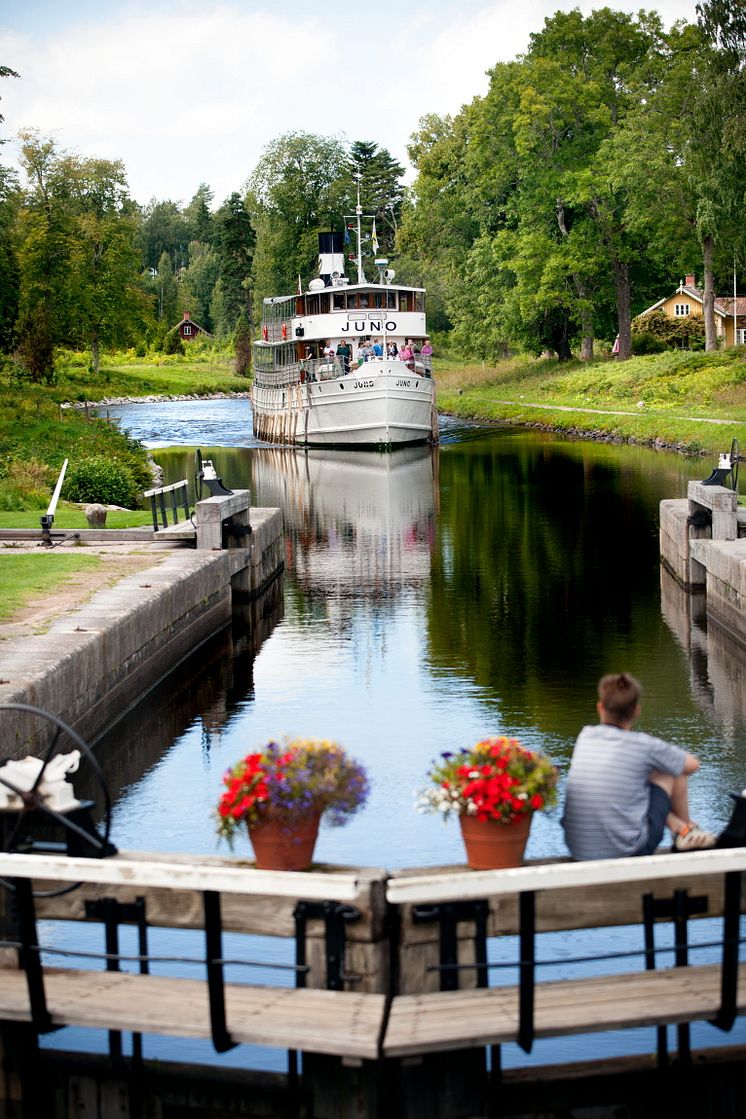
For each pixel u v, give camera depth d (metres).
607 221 71.69
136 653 14.98
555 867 5.55
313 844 6.20
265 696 15.10
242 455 52.16
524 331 78.88
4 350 79.31
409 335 55.53
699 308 87.62
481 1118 6.06
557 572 23.19
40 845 6.75
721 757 12.32
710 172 57.59
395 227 129.50
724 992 5.92
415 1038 5.59
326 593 21.98
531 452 49.03
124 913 6.31
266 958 8.21
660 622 18.77
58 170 101.44
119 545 21.28
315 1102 6.04
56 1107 6.41
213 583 19.14
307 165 105.50
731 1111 6.37
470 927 6.02
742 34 56.16
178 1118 6.31
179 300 168.50
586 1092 6.26
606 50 73.44
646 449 48.81
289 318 59.22
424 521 30.70
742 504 24.16
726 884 5.89
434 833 10.29
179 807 11.20
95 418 49.91
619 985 6.23
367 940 5.93
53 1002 6.16
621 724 6.57
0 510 27.81
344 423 53.72
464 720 13.75
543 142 73.19
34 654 12.52
